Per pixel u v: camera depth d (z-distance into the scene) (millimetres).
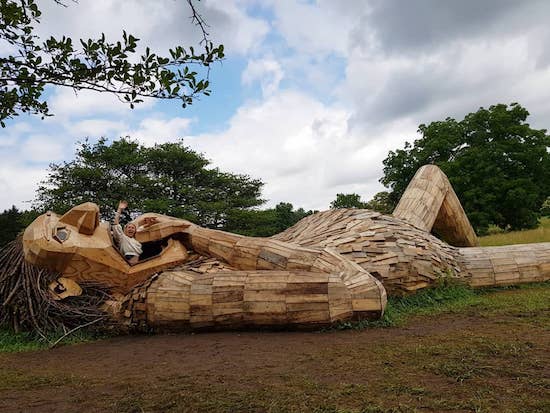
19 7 3260
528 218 27906
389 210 31500
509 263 9281
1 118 3627
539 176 28234
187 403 3691
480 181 28422
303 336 6129
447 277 8594
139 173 30000
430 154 30281
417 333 5863
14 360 6074
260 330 6617
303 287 6375
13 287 7777
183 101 3527
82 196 27281
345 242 8375
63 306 7328
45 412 3775
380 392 3686
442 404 3334
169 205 27906
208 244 7906
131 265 7617
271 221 34188
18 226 31422
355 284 6438
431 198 11711
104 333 7445
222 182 32406
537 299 7672
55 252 7078
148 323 7168
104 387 4383
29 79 3205
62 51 3250
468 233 13453
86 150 28469
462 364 4262
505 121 28547
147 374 4793
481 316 6719
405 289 8141
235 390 3963
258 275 6691
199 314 6742
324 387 3900
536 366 4094
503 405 3256
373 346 5285
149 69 3381
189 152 30969
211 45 3516
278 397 3697
